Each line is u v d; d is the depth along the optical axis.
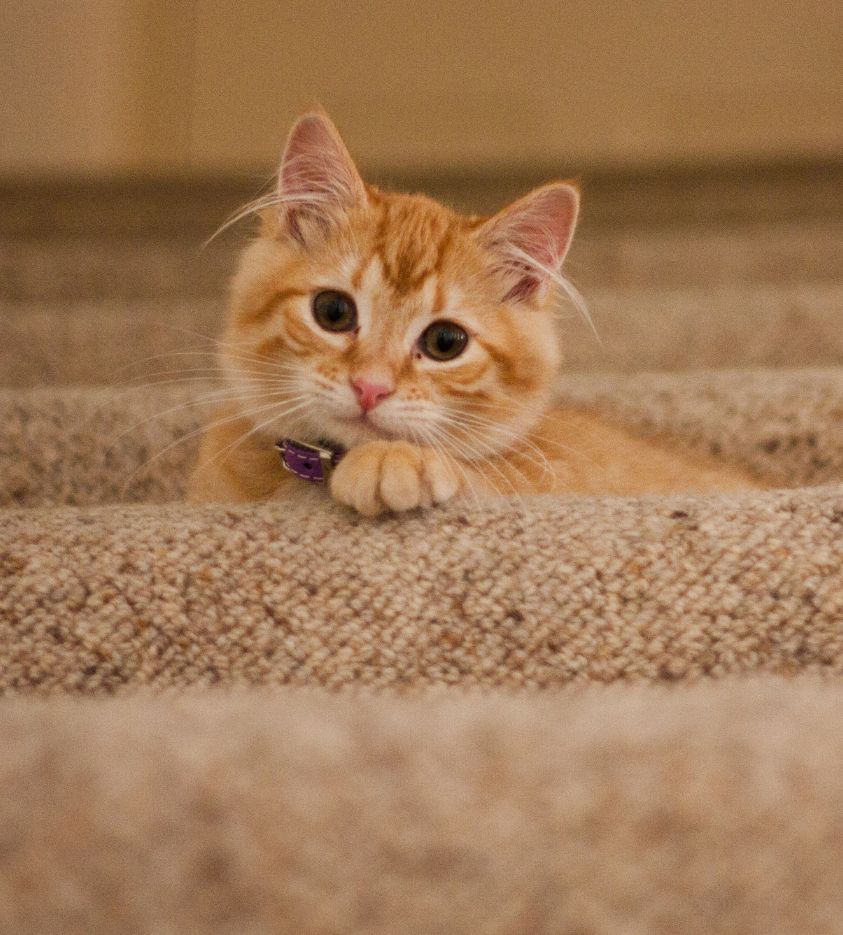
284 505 0.63
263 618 0.61
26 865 0.53
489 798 0.54
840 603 0.61
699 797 0.54
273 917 0.53
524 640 0.61
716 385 0.77
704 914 0.53
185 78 1.35
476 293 0.69
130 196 1.28
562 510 0.62
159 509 0.63
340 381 0.66
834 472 0.75
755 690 0.57
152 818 0.53
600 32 1.36
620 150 1.38
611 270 1.01
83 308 0.90
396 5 1.35
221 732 0.55
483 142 1.39
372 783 0.54
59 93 1.29
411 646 0.61
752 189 1.25
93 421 0.74
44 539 0.62
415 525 0.62
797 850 0.54
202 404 0.75
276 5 1.34
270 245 0.70
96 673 0.61
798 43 1.34
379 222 0.69
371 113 1.38
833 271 1.00
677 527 0.62
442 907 0.53
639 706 0.56
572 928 0.53
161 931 0.53
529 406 0.70
